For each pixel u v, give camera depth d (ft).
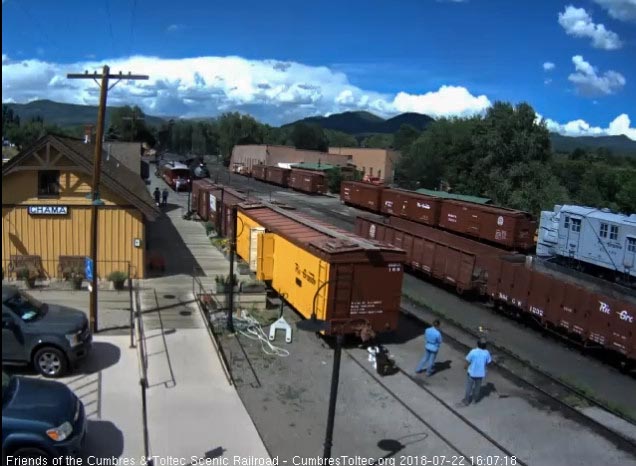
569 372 57.57
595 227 107.65
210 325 58.49
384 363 51.44
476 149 217.56
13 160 69.62
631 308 56.95
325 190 245.45
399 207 168.35
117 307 63.41
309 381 48.49
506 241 126.31
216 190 129.80
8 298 44.16
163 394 42.34
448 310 78.79
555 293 66.69
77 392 41.47
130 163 145.07
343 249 55.52
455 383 50.70
